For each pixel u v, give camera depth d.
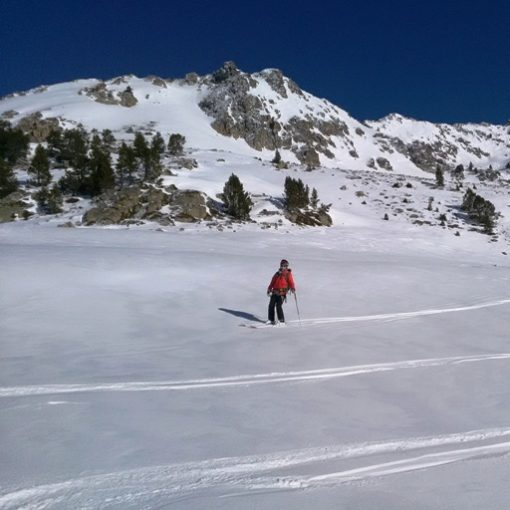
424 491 4.09
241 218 40.59
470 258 35.34
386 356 9.03
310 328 11.45
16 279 14.88
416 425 5.71
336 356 8.97
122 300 13.50
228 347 9.55
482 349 9.74
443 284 17.91
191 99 118.75
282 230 38.12
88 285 14.86
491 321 12.52
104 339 9.96
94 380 7.27
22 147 57.12
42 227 33.38
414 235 41.09
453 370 8.20
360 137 127.81
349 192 56.66
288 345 9.76
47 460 4.55
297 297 15.06
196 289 15.32
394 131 149.38
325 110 128.12
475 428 5.63
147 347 9.46
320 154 109.31
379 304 14.43
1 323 10.82
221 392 6.84
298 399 6.58
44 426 5.41
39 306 12.36
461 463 4.67
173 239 28.11
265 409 6.14
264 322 12.01
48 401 6.26
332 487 4.14
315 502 3.86
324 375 7.79
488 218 46.28
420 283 17.89
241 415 5.91
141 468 4.43
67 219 38.03
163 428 5.43
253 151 101.00
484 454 4.91
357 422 5.76
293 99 124.50
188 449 4.87
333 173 68.81
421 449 5.02
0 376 7.36
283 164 67.44
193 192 41.31
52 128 82.38
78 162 47.03
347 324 11.95
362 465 4.60
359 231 40.66
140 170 52.38
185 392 6.80
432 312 13.59
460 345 10.05
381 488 4.14
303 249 28.98
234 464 4.57
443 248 37.94
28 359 8.38
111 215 37.44
